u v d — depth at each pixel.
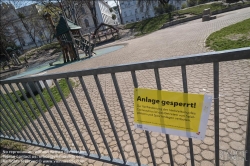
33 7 26.89
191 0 39.28
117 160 1.81
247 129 0.97
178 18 23.47
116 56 10.42
